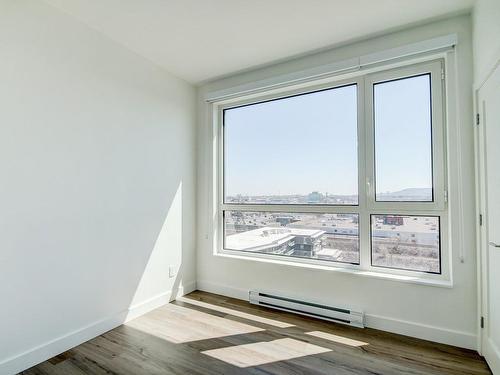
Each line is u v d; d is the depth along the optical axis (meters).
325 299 2.61
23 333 1.85
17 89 1.83
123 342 2.20
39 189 1.94
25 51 1.87
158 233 2.90
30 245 1.89
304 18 2.17
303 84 2.80
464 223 2.08
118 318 2.47
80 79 2.20
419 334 2.22
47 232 1.98
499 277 1.68
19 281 1.83
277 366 1.89
